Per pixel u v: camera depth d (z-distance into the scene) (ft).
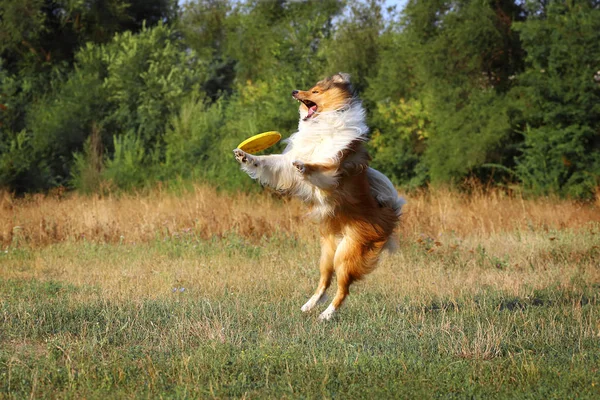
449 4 80.02
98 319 24.04
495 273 34.58
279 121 73.77
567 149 67.26
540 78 69.72
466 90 77.56
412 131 80.84
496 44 76.38
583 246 41.16
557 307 26.84
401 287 31.32
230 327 23.15
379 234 26.71
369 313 26.43
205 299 27.37
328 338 22.26
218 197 63.10
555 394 16.93
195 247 41.78
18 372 17.93
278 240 44.14
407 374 18.40
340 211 26.43
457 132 74.84
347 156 26.25
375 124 81.66
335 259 26.71
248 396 16.62
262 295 29.53
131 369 18.45
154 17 127.65
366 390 17.08
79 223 48.80
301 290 30.60
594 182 66.64
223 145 78.07
